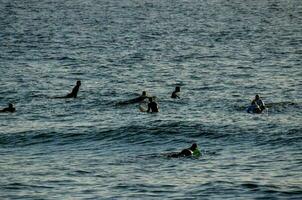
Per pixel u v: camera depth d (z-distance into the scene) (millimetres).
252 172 97188
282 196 84812
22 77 188875
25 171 99875
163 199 84375
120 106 150500
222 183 90625
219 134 122562
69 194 87000
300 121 132250
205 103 153375
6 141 121375
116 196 85875
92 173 98125
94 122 133625
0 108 149750
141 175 96250
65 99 158625
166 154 110188
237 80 187000
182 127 127312
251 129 125625
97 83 181500
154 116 138375
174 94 158875
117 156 109875
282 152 110625
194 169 99375
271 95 164250
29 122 134875
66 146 118438
